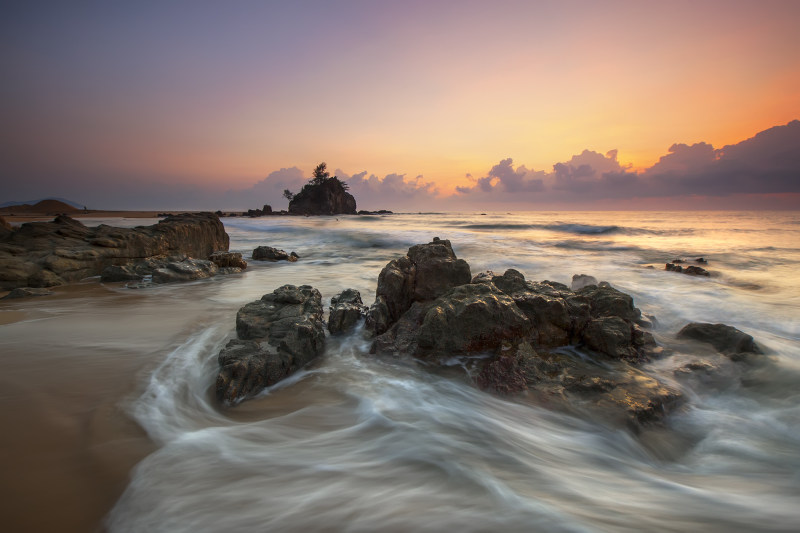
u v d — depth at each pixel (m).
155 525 3.04
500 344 6.60
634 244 28.09
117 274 14.00
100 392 5.26
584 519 3.12
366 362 6.78
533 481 3.73
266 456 4.05
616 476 4.02
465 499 3.37
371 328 7.89
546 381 5.78
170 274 14.27
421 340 6.77
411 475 3.73
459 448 4.25
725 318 9.78
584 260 20.22
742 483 3.93
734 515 3.31
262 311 7.92
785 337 8.35
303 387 5.86
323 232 41.31
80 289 12.62
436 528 2.98
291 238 37.00
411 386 5.91
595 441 4.66
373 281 14.88
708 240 30.78
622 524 3.08
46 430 4.28
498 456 4.14
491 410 5.24
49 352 6.66
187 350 6.95
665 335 8.15
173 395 5.34
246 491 3.47
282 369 6.10
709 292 12.73
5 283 12.09
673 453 4.60
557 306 7.15
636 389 5.52
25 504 3.19
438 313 6.76
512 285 8.49
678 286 13.70
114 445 4.09
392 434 4.55
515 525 3.01
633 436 4.71
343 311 8.17
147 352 6.81
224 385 5.39
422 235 35.78
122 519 3.09
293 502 3.33
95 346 7.03
